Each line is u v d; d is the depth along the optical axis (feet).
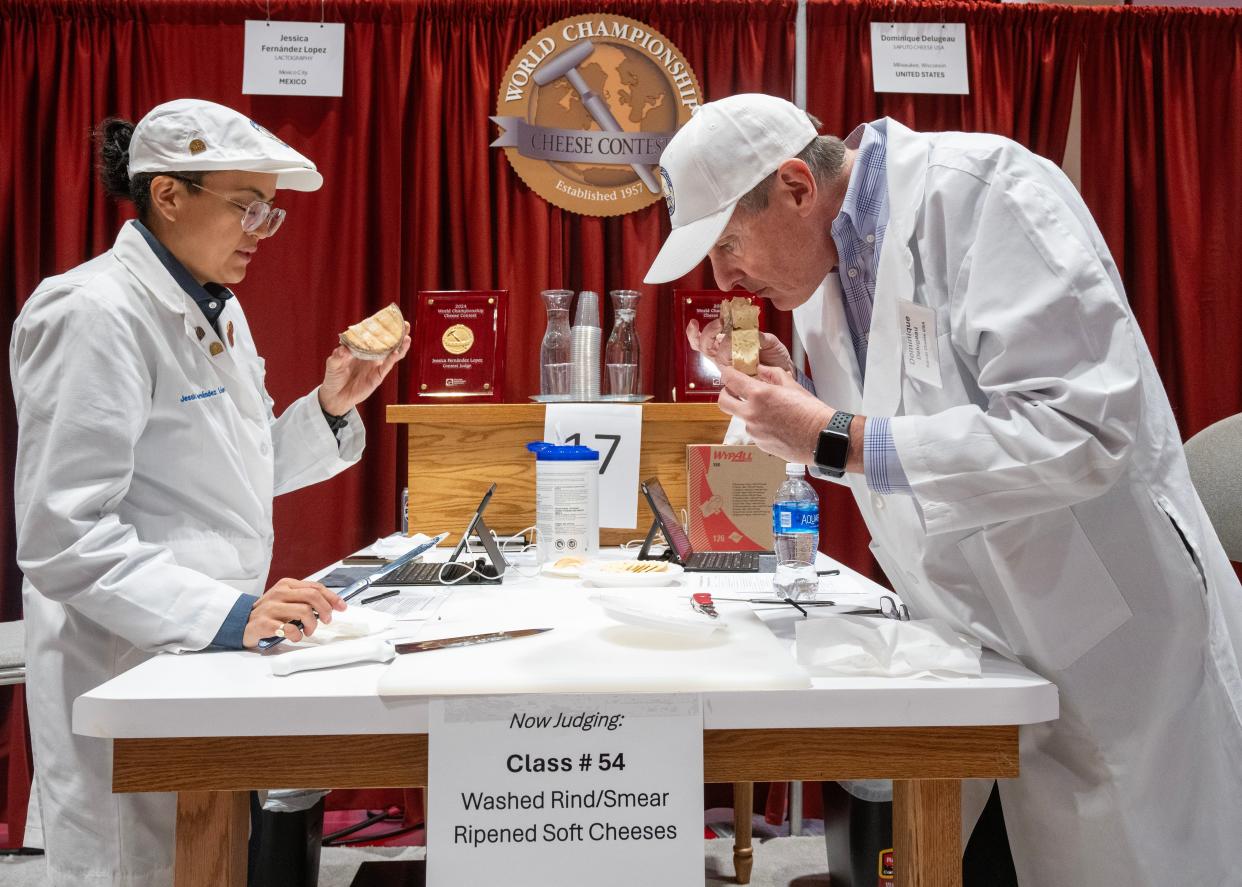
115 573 3.77
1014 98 9.34
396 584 5.23
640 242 9.16
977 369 3.66
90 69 8.90
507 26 9.06
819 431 3.54
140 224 4.69
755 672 3.17
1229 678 3.69
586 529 5.87
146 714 2.99
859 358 4.40
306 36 8.87
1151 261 9.30
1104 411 3.17
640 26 9.00
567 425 7.19
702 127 4.04
